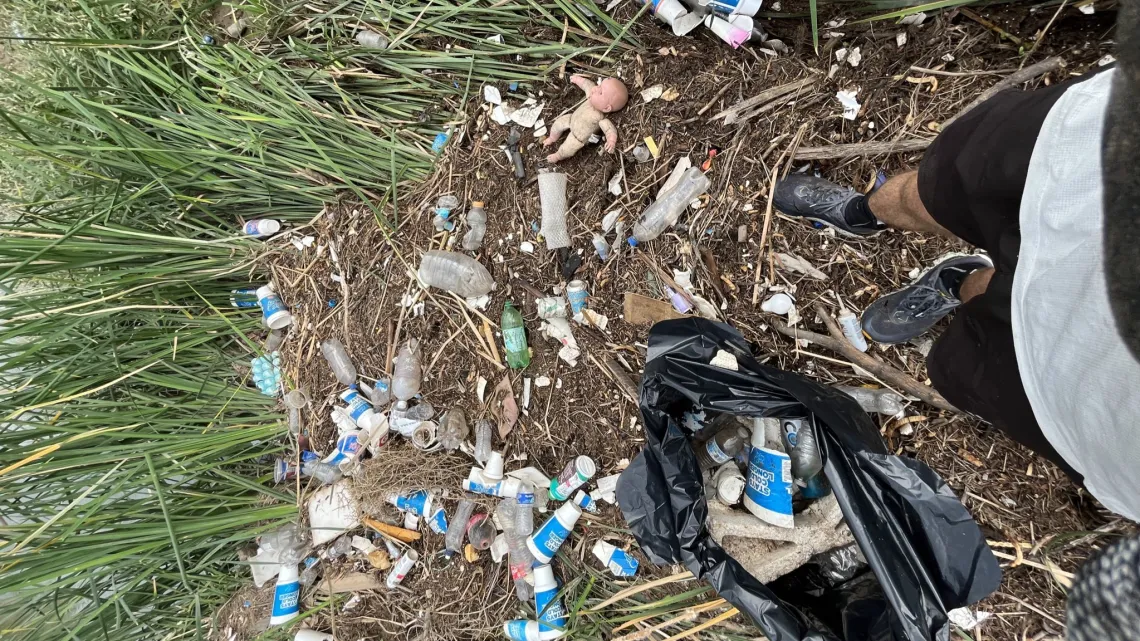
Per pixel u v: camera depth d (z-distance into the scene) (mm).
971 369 969
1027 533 1457
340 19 1864
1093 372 588
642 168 1646
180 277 1887
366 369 1933
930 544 1200
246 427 1942
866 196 1369
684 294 1600
